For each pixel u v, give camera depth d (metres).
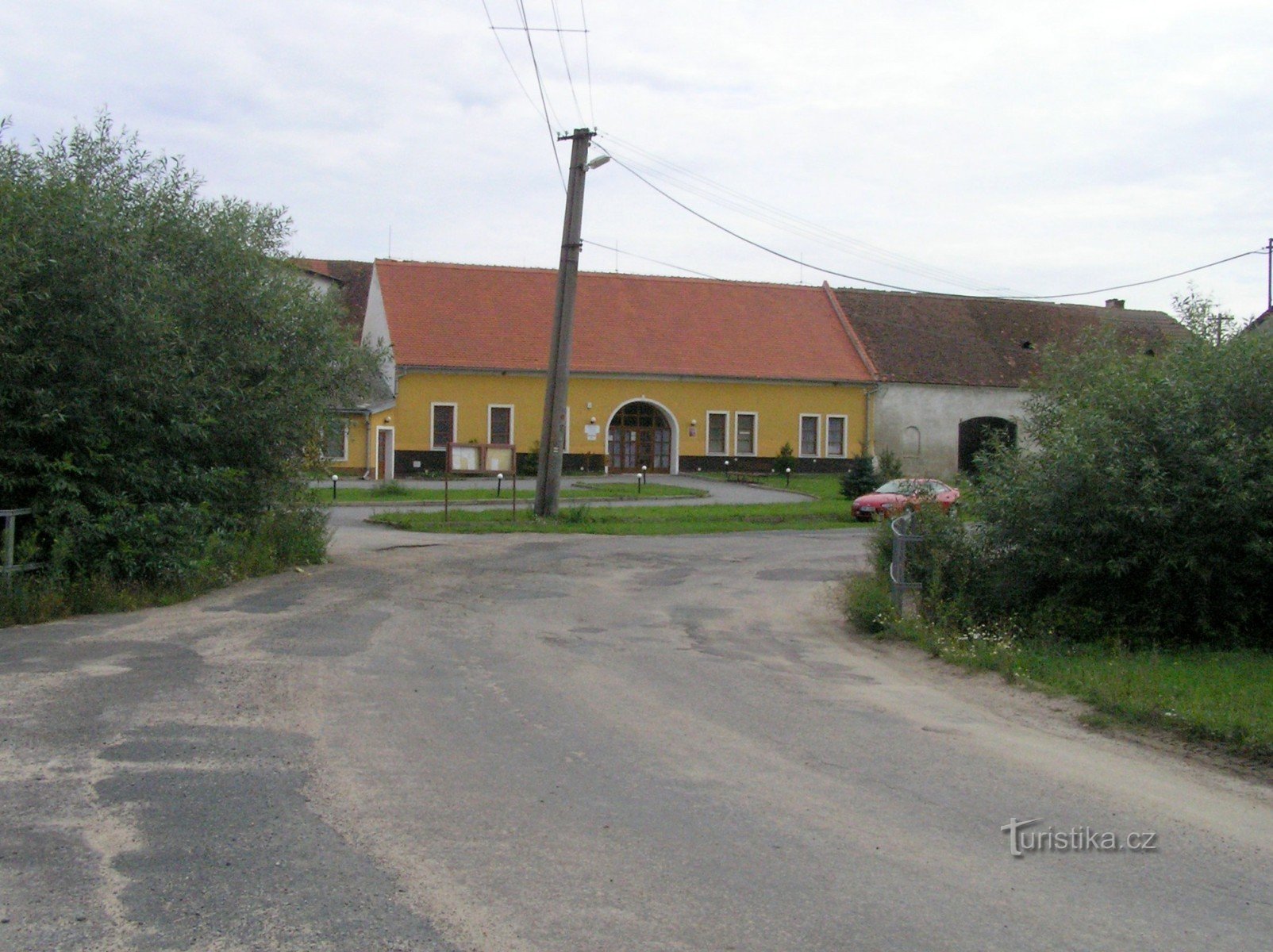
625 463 50.91
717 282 56.72
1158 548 11.87
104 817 5.43
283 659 9.66
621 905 4.64
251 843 5.18
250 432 15.76
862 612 13.49
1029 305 59.62
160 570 12.80
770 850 5.36
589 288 53.53
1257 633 12.03
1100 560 12.18
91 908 4.41
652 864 5.12
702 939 4.34
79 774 6.09
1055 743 7.92
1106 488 12.02
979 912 4.74
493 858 5.13
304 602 13.24
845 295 57.97
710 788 6.38
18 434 12.08
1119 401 12.63
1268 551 11.41
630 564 19.95
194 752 6.62
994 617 12.82
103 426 12.78
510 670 9.77
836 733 7.97
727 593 16.80
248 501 16.42
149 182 15.41
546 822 5.65
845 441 53.06
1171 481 11.96
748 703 8.92
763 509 34.25
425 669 9.65
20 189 12.04
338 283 46.19
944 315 57.75
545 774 6.54
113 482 12.88
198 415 13.91
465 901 4.62
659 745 7.35
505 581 16.66
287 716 7.66
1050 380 17.66
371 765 6.56
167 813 5.53
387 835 5.36
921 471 53.53
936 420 53.81
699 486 43.62
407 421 46.41
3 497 12.00
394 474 46.09
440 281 50.75
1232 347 12.81
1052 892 5.02
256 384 16.44
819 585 18.06
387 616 12.59
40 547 12.25
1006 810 6.21
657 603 15.27
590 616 13.60
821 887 4.93
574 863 5.10
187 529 13.43
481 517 28.55
